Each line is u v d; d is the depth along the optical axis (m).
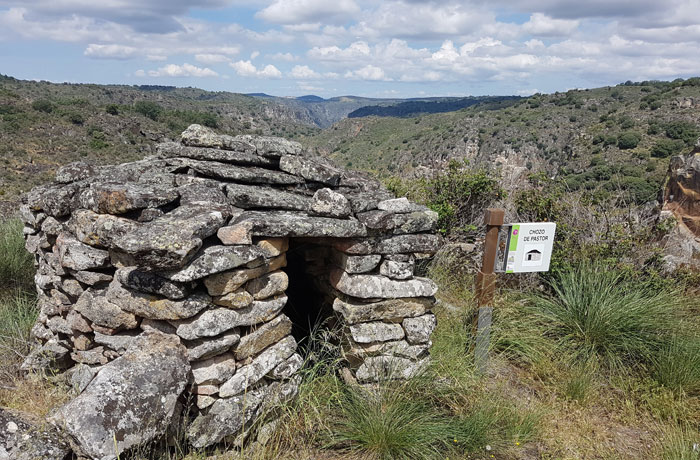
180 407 2.51
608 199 5.87
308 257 3.73
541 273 5.38
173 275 2.38
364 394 3.20
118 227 2.70
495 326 4.33
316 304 4.07
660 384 3.84
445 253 5.70
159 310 2.48
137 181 3.42
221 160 3.74
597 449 3.15
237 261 2.54
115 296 2.67
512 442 3.09
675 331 4.29
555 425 3.38
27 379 3.29
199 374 2.53
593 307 4.32
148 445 2.26
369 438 2.86
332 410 3.14
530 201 6.08
